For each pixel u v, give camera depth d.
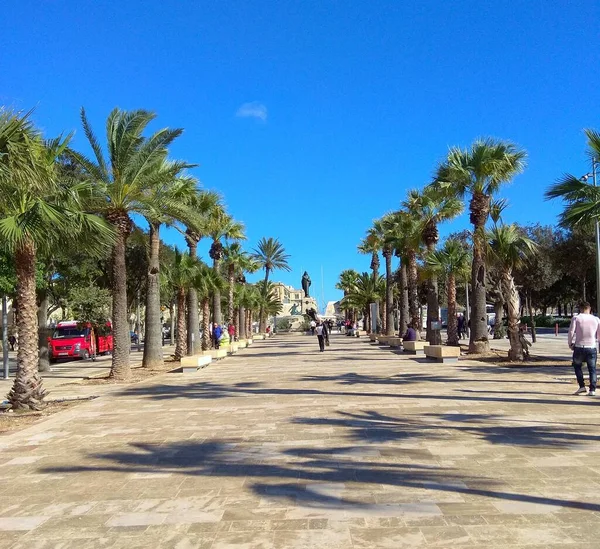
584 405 10.48
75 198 12.32
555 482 5.89
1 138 10.05
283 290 119.56
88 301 33.25
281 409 11.26
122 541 4.74
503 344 34.75
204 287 28.47
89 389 17.00
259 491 5.95
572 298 57.97
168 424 10.17
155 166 19.48
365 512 5.18
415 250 29.67
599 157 14.37
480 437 8.06
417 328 32.47
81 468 7.27
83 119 18.55
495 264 21.05
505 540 4.44
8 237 10.95
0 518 5.45
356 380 15.97
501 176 22.11
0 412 12.52
